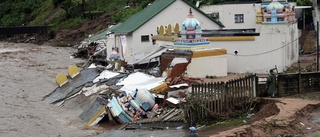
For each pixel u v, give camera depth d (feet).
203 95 89.61
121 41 163.94
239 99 95.55
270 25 129.39
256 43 131.23
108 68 150.41
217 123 87.56
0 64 208.03
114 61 156.87
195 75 123.85
